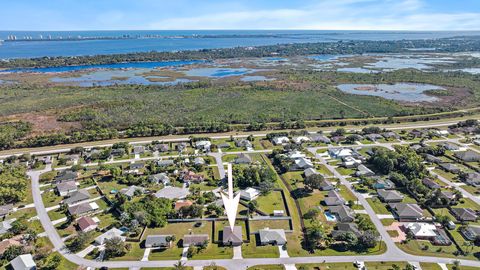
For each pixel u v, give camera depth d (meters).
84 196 115.50
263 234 92.62
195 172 135.12
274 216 104.31
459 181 125.50
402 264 82.62
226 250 88.81
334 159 148.50
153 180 127.50
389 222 100.56
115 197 115.94
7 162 144.50
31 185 126.81
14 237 95.06
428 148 149.88
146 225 98.88
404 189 120.06
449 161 143.25
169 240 90.62
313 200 114.25
